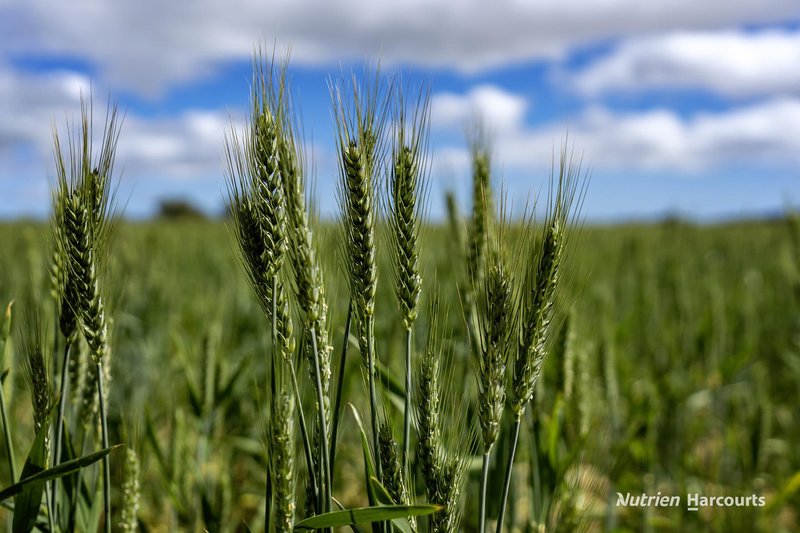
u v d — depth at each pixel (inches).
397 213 21.4
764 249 125.1
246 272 21.5
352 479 47.8
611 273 103.8
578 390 32.7
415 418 22.5
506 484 21.6
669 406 48.4
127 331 65.4
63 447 24.7
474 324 24.0
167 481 31.8
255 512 43.6
